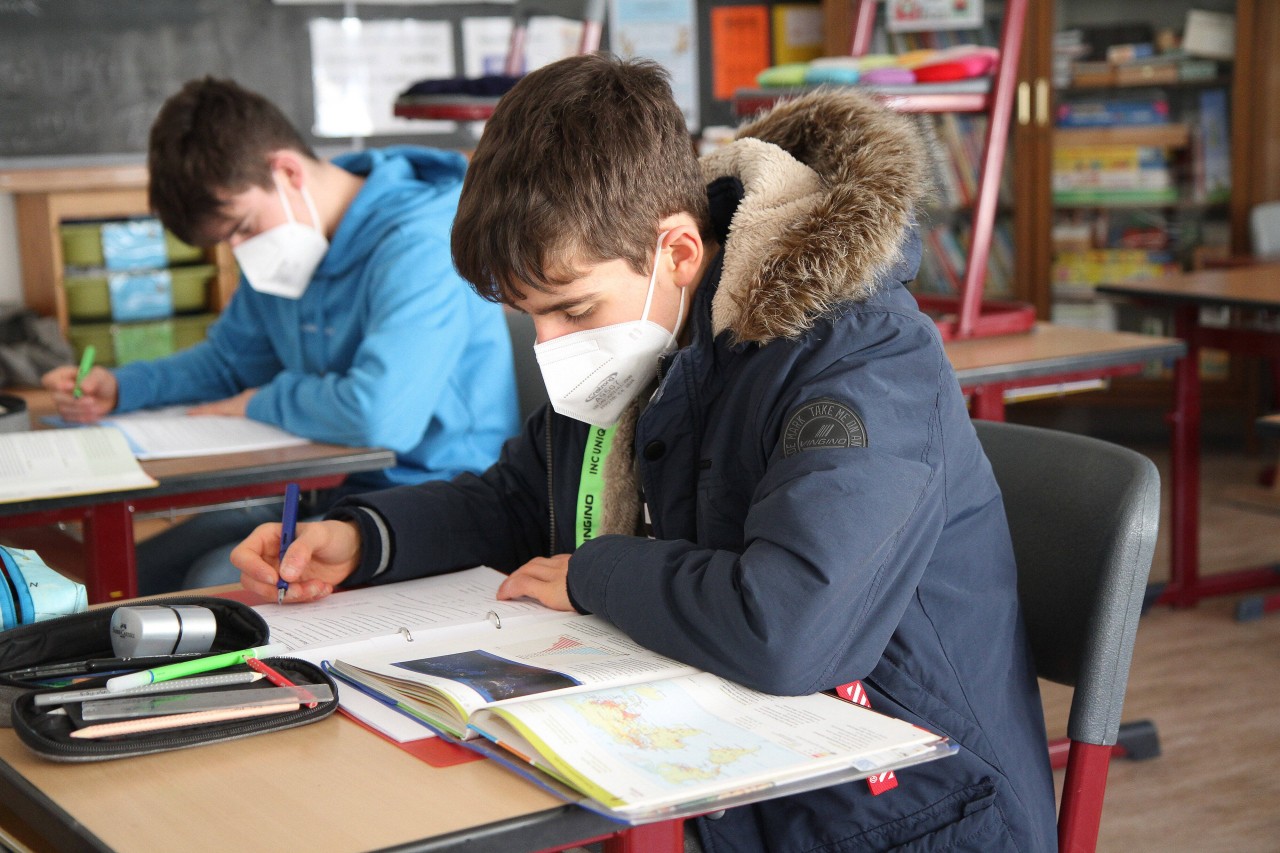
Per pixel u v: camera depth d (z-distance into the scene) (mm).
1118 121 4680
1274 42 4410
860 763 800
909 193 1107
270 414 2129
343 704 921
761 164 1178
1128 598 1184
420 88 3090
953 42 4793
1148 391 4711
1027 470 1311
